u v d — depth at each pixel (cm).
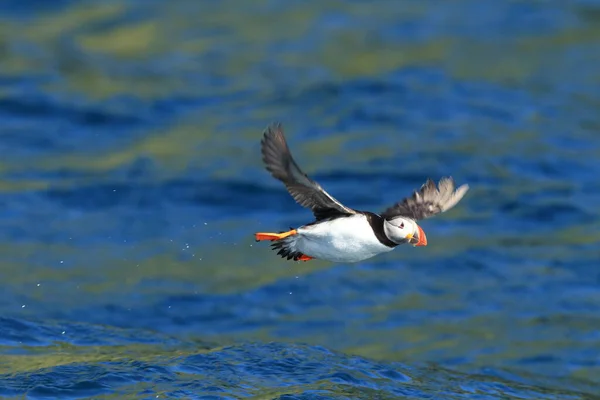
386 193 1750
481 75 2314
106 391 948
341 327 1307
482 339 1278
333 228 821
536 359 1227
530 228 1630
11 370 1009
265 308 1358
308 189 793
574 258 1514
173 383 967
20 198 1697
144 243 1561
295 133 2019
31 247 1525
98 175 1803
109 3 2761
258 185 1769
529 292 1417
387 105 2145
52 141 1964
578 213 1673
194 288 1406
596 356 1238
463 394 1024
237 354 1057
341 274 1467
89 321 1271
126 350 1110
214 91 2225
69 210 1666
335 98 2180
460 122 2066
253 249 1549
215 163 1867
